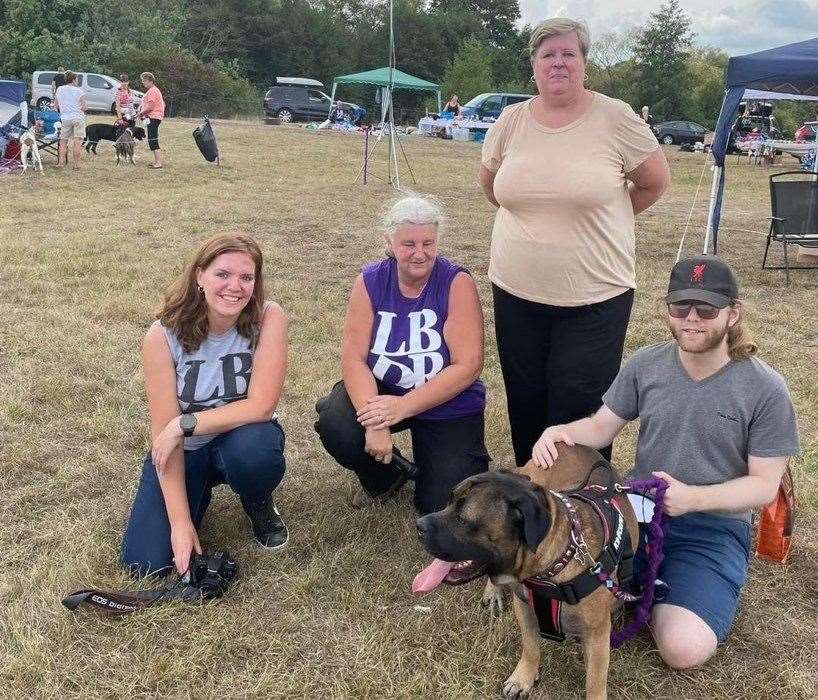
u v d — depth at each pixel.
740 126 31.42
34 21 38.62
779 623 2.77
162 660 2.47
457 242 9.52
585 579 2.15
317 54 54.00
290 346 5.48
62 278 6.98
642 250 9.52
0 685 2.36
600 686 2.28
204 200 11.59
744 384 2.52
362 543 3.18
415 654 2.57
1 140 13.74
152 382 2.98
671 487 2.49
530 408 3.47
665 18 52.44
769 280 8.02
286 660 2.53
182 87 38.34
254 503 3.07
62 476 3.62
